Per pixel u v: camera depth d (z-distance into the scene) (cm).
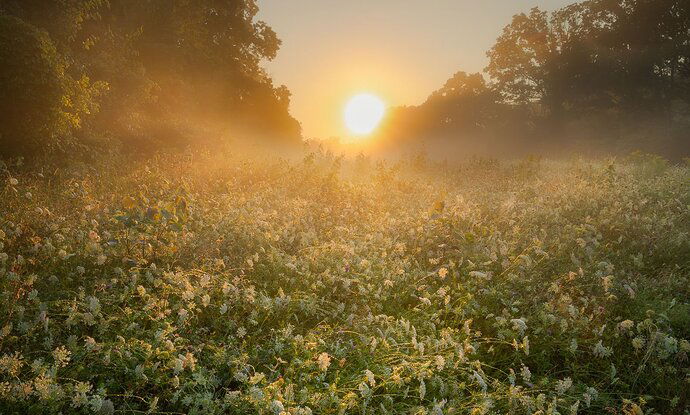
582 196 957
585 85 5247
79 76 1358
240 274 514
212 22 3416
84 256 510
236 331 399
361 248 600
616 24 4991
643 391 360
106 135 1564
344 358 346
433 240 645
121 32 2155
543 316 419
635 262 573
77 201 769
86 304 373
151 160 1496
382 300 474
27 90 1046
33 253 522
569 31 5400
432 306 466
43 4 1265
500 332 409
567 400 333
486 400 301
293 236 630
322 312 446
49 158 1133
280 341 373
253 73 4150
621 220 757
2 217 620
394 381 322
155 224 560
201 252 556
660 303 469
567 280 509
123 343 334
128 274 490
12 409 280
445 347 367
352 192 1034
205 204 829
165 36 2594
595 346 385
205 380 312
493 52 5900
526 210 823
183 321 383
